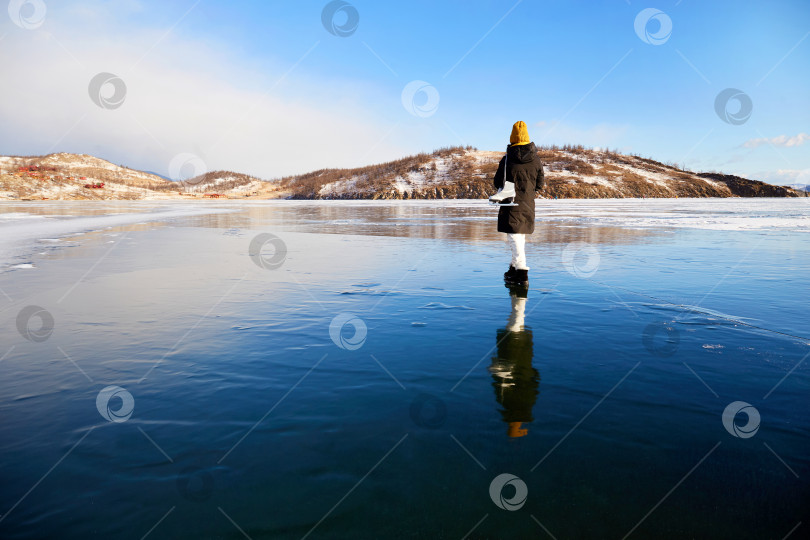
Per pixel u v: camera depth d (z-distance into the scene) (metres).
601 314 3.35
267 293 4.07
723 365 2.31
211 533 1.14
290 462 1.45
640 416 1.75
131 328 2.99
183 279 4.74
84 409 1.82
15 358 2.42
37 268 5.36
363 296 3.96
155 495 1.29
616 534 1.13
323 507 1.23
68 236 9.31
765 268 5.43
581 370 2.24
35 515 1.20
